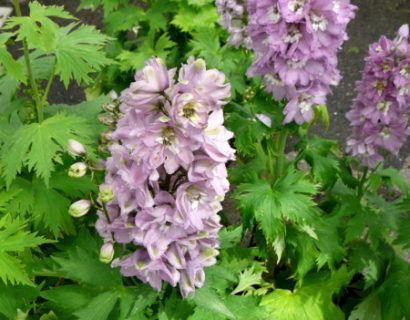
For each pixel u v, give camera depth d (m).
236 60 0.88
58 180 0.61
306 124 0.74
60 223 0.59
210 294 0.50
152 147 0.40
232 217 0.89
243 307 0.56
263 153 0.79
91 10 1.39
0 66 0.65
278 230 0.63
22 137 0.55
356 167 0.91
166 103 0.39
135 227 0.45
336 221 0.72
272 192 0.65
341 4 0.62
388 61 0.66
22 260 0.60
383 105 0.68
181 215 0.43
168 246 0.46
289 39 0.61
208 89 0.39
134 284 0.55
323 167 0.72
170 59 0.99
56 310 0.57
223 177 0.44
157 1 0.97
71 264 0.53
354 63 1.24
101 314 0.51
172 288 0.53
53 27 0.54
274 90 0.67
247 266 0.68
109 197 0.43
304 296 0.69
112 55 0.98
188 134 0.39
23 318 0.62
